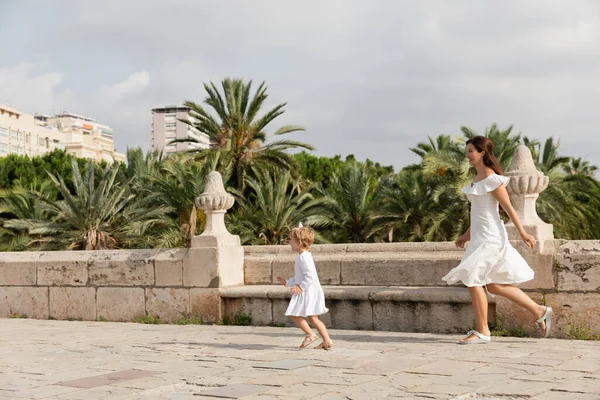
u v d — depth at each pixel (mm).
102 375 5828
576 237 28766
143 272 10672
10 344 8234
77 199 31609
